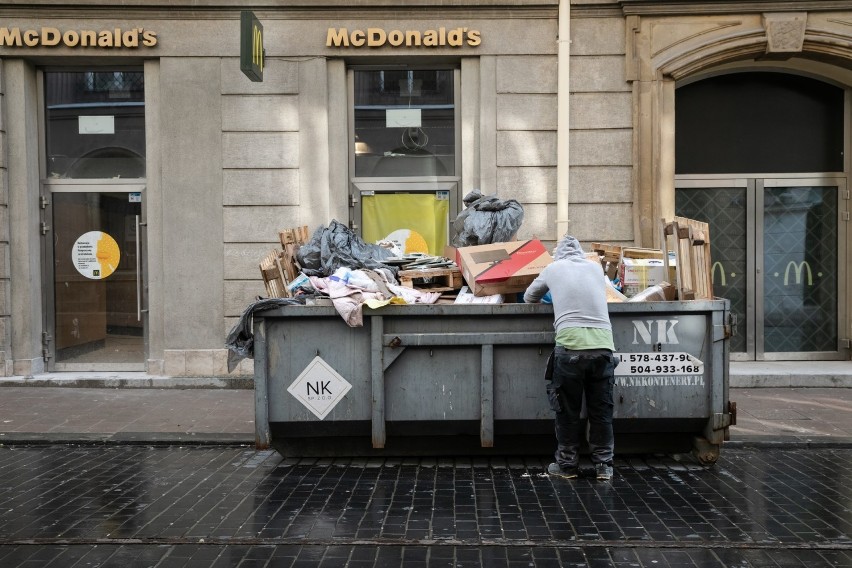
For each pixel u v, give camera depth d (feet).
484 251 19.97
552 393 17.85
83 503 16.61
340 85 30.48
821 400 26.71
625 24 29.94
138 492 17.38
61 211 31.42
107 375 30.50
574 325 17.51
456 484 17.83
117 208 31.30
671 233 20.03
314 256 21.98
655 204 30.09
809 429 22.59
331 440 19.69
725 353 18.72
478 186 30.66
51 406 26.25
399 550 13.89
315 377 18.83
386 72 31.40
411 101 31.37
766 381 29.12
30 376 30.27
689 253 19.13
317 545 14.15
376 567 13.12
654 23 29.91
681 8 29.63
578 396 17.88
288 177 30.27
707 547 13.94
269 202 30.27
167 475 18.76
